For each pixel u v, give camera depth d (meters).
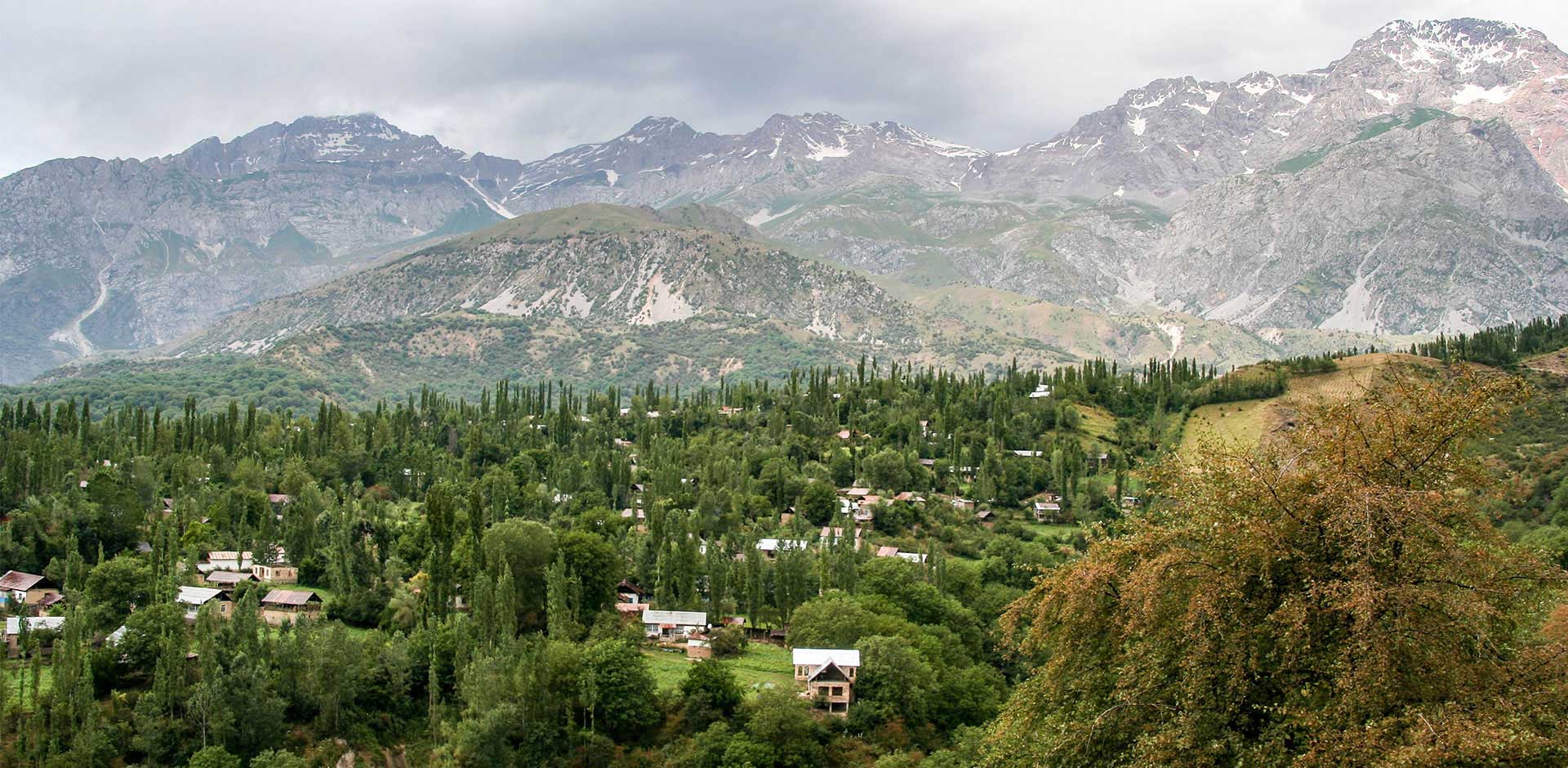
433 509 193.62
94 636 169.88
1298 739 55.16
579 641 175.88
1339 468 56.53
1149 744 55.78
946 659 173.88
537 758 148.00
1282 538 55.97
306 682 159.25
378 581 198.25
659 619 188.62
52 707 140.75
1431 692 51.72
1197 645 56.56
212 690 147.25
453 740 150.00
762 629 196.50
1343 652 52.69
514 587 183.00
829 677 156.88
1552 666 53.38
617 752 149.75
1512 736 47.38
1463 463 57.50
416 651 170.12
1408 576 53.72
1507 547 55.91
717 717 153.12
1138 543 62.09
